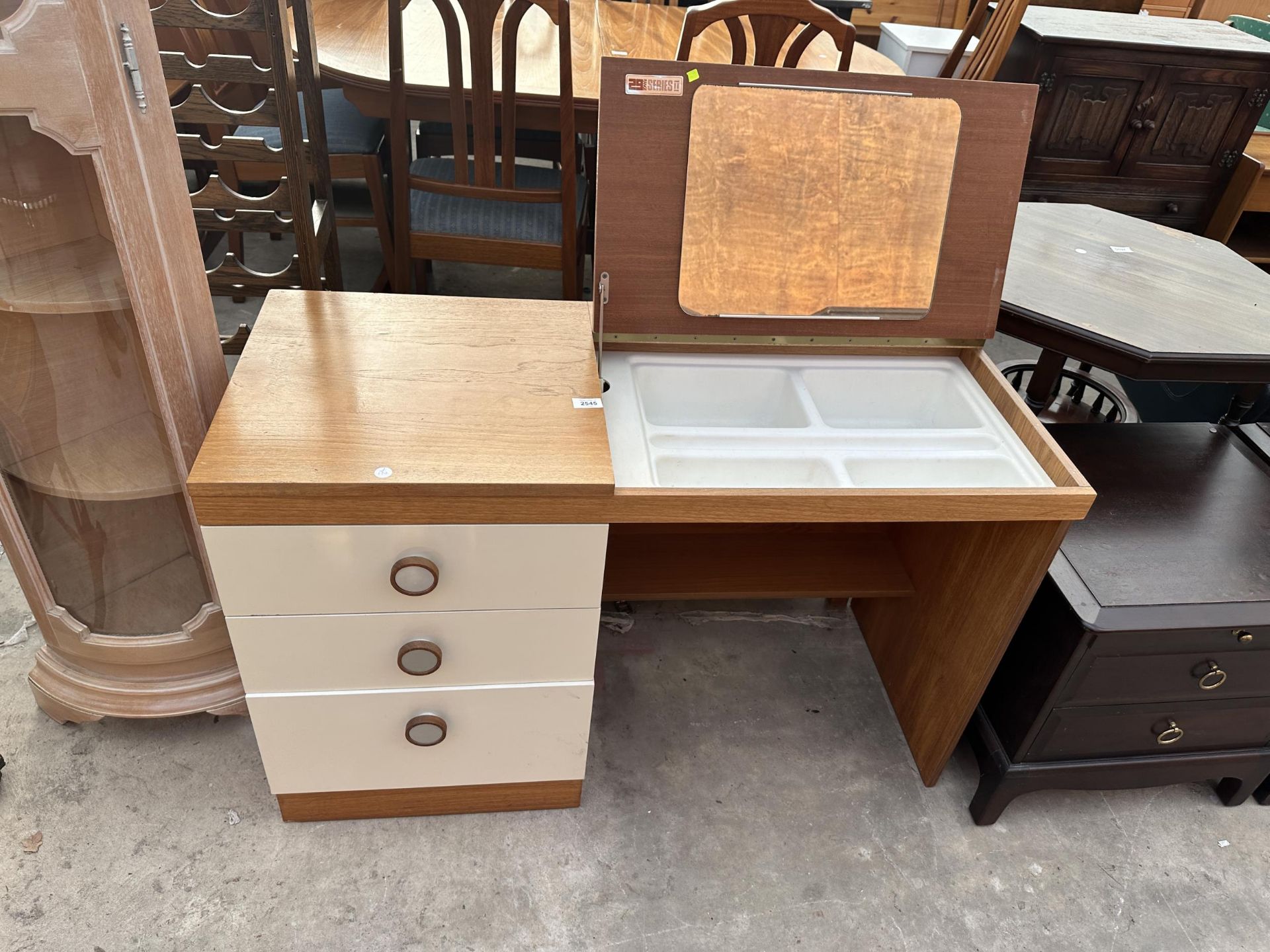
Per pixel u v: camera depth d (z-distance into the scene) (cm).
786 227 133
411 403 119
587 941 135
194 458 129
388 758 137
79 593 141
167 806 147
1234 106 291
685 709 173
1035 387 236
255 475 103
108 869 138
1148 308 165
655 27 271
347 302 143
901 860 151
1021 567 129
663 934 136
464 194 214
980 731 155
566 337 140
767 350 148
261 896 136
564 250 219
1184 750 153
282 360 126
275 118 158
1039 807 163
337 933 132
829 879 146
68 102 95
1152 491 156
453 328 139
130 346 117
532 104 204
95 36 96
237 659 120
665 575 164
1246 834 162
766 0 185
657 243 131
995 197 136
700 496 110
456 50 192
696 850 148
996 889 148
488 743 138
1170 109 292
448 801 148
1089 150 300
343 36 234
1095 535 144
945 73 238
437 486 104
